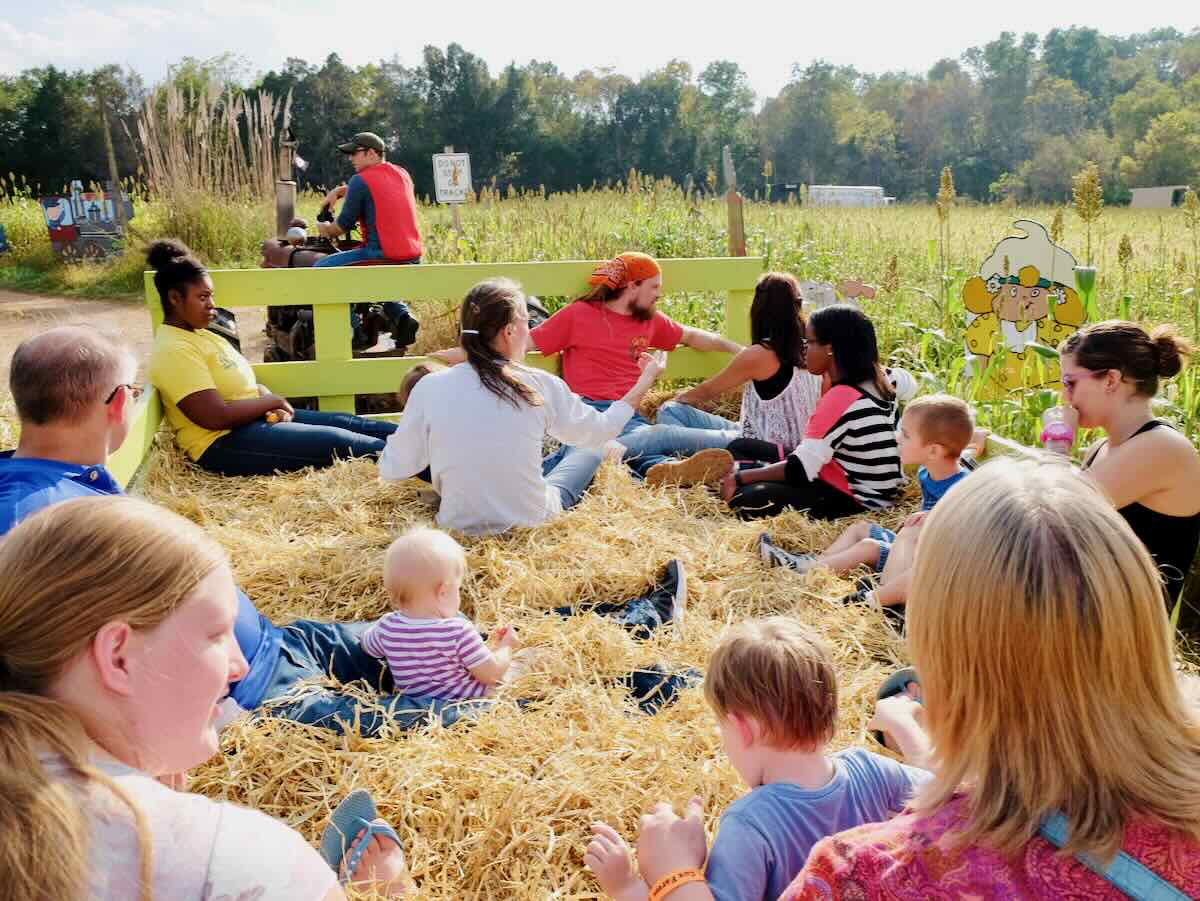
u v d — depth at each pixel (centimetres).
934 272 973
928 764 120
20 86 5400
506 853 221
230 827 111
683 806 235
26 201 1600
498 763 245
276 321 670
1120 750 103
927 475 377
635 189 1124
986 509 111
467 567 352
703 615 339
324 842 209
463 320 388
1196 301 602
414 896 209
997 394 552
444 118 8156
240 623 266
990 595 106
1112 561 104
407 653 279
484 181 8350
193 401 466
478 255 971
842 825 179
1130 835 101
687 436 499
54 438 256
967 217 1661
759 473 443
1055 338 531
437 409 379
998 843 105
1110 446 325
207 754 125
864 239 1241
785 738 183
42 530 113
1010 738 107
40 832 94
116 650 112
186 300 477
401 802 233
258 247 1356
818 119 9538
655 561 362
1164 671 106
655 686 288
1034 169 8000
